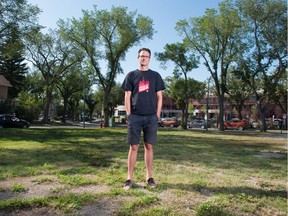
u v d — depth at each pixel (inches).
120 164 230.8
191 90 1734.7
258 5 1207.6
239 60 1344.7
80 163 230.2
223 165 245.3
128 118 162.7
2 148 330.6
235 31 1264.8
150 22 1286.9
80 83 1979.6
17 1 1075.9
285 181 189.2
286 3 1186.6
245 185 167.8
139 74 163.8
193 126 1672.0
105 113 1364.4
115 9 1261.1
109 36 1310.3
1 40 1096.8
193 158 284.5
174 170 210.2
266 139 673.6
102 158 261.7
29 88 2417.6
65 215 112.1
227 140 604.1
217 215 116.0
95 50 1325.0
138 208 120.5
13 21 1096.2
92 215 112.9
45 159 247.6
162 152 330.0
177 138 604.1
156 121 163.9
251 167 240.2
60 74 1701.5
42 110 1987.0
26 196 133.6
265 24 1240.8
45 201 123.1
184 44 1338.6
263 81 1364.4
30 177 174.1
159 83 167.3
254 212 122.6
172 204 126.5
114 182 162.2
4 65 2000.5
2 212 113.5
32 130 845.8
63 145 386.0
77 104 2783.0
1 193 138.0
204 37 1293.1
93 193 139.0
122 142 450.3
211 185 164.1
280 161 280.7
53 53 1642.5
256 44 1289.4
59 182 160.2
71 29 1300.4
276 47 1237.7
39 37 1549.0
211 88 2112.5
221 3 1240.2
